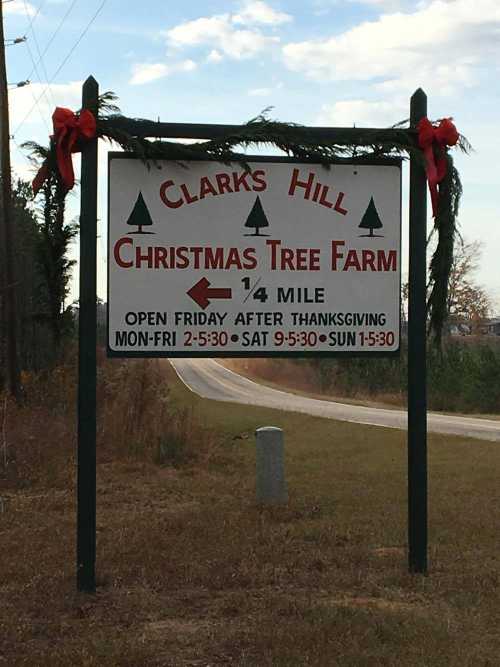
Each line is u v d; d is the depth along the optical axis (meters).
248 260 6.29
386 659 4.62
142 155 6.00
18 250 25.69
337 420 24.42
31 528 8.62
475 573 6.50
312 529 8.23
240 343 6.27
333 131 6.26
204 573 6.44
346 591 6.08
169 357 6.19
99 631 5.12
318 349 6.36
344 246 6.39
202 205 6.23
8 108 22.20
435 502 9.87
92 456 5.92
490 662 4.63
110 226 6.14
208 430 18.44
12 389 19.75
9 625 5.23
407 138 6.29
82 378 5.87
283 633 4.99
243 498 10.54
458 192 6.45
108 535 8.14
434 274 6.53
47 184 6.25
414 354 6.35
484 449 15.67
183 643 4.93
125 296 6.15
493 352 40.78
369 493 10.64
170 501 10.52
